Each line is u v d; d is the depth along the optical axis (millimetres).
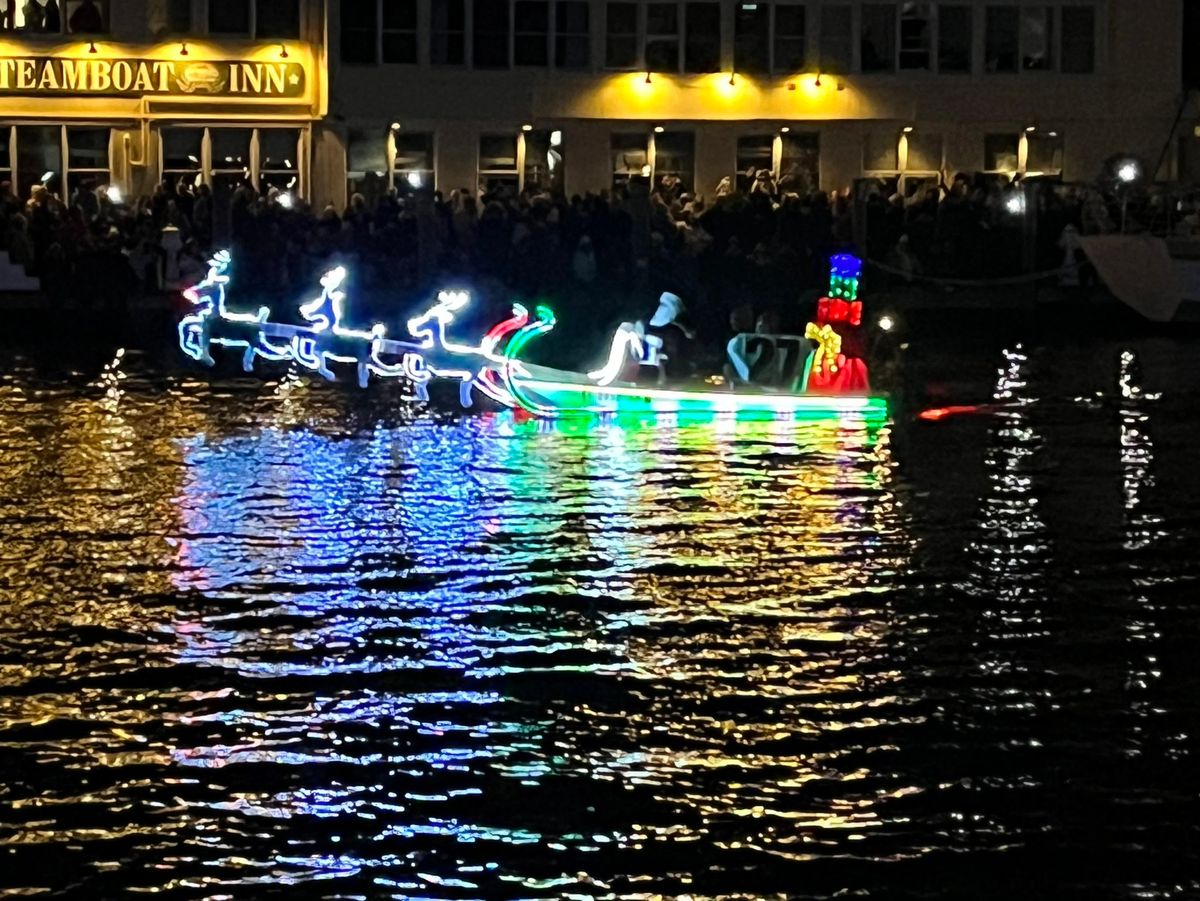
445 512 22172
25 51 49594
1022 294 42625
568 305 39969
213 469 24844
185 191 43781
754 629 17578
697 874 12883
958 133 53250
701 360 34594
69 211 40344
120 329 40094
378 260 40375
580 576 19328
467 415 29516
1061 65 53250
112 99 50031
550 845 13242
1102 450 26703
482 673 16359
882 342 32562
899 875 12867
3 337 39188
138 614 17938
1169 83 53188
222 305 33094
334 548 20422
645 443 26859
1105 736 15062
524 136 52500
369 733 15039
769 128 53219
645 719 15336
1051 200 43625
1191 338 40469
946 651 16984
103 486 23672
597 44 52250
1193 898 12586
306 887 12703
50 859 13039
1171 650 17078
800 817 13656
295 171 51281
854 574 19516
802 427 28281
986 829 13492
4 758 14523
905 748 14797
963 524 21781
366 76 51312
